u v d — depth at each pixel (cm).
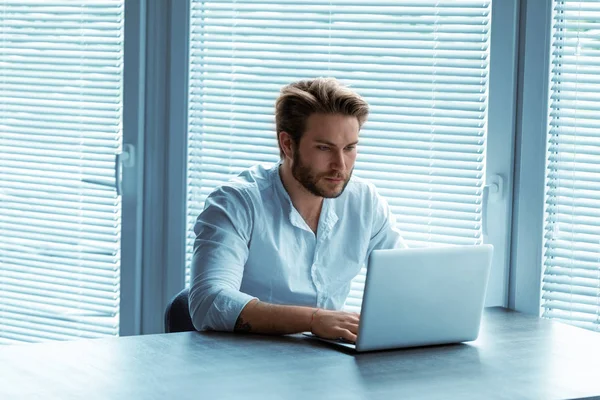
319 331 277
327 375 248
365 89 380
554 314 363
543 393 238
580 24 353
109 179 418
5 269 441
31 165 432
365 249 329
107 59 416
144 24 407
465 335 284
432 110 373
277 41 390
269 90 393
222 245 302
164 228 415
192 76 404
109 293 425
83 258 425
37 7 426
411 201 377
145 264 418
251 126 396
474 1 366
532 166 361
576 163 357
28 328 441
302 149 297
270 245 314
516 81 363
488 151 367
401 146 376
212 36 401
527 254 364
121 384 236
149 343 275
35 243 434
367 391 235
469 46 367
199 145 406
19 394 227
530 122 360
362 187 330
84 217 425
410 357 268
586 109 354
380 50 378
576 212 356
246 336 284
